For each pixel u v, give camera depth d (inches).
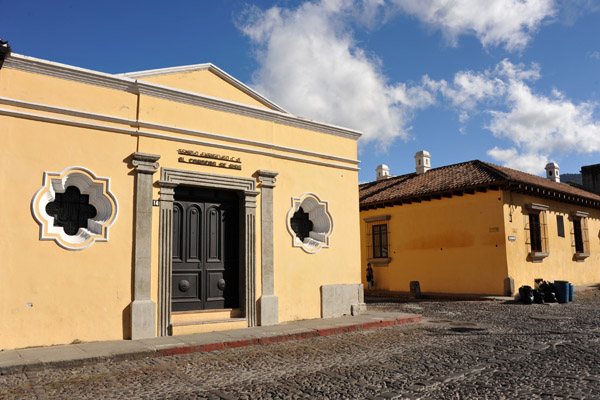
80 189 327.9
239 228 400.2
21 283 291.1
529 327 389.7
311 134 454.0
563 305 560.7
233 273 395.2
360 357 277.7
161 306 339.6
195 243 376.8
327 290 440.1
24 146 301.3
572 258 812.6
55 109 312.8
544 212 743.7
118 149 338.0
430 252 737.0
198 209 382.3
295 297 418.0
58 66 316.2
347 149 482.6
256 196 403.5
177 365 261.4
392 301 659.4
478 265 667.4
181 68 380.8
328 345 319.9
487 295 643.5
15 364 245.4
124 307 327.0
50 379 230.8
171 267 351.3
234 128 398.6
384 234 826.2
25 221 296.5
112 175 333.1
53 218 313.7
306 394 201.8
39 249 299.6
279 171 422.9
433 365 253.6
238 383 221.0
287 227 422.6
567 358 265.9
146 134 348.5
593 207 901.2
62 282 305.6
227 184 386.6
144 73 361.4
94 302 315.6
